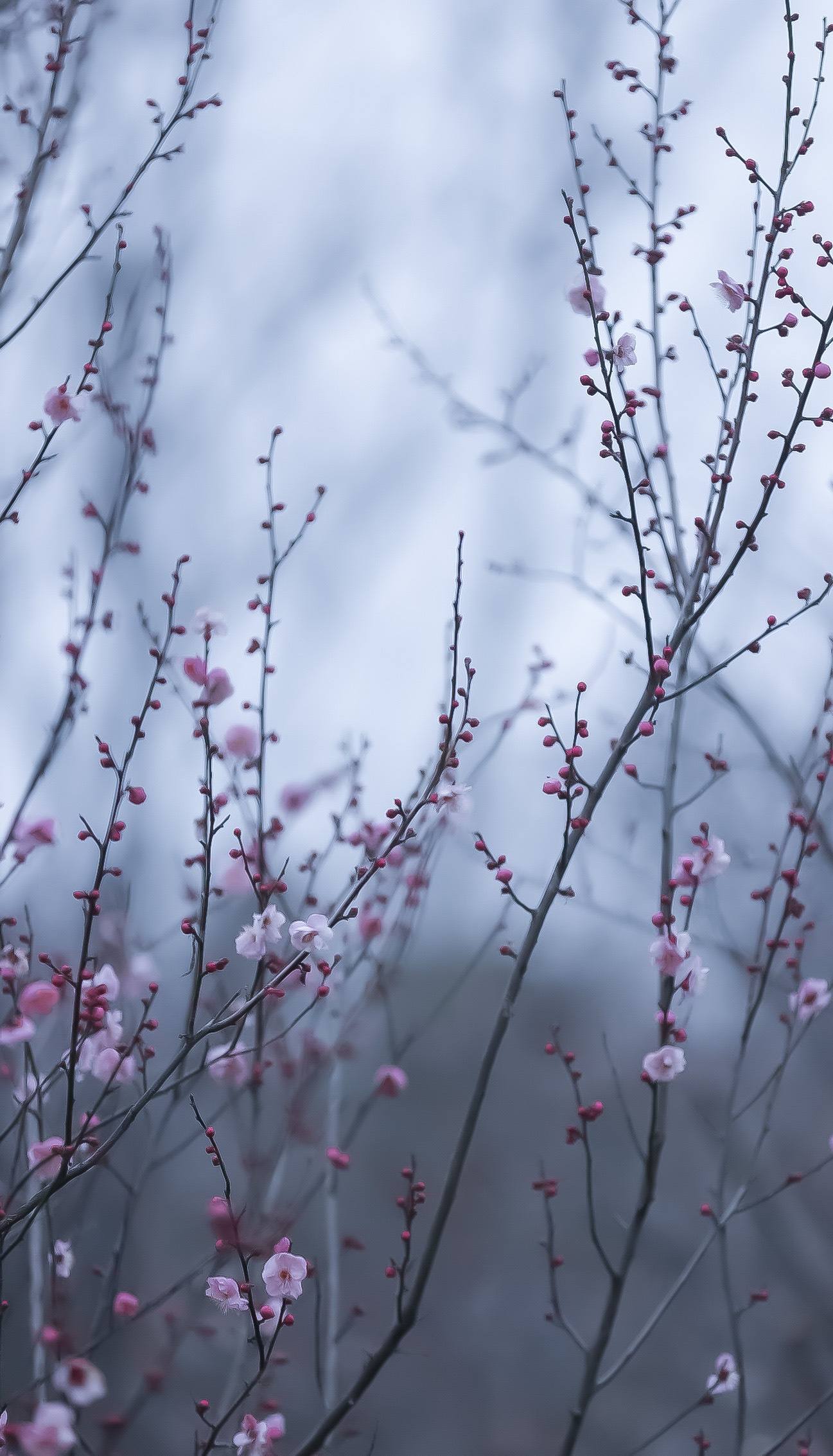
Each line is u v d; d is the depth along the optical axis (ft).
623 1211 32.27
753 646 8.29
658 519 9.24
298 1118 10.95
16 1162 8.09
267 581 10.21
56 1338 7.38
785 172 8.93
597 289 9.11
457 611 8.16
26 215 9.95
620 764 8.84
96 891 7.00
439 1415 27.53
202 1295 10.82
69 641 10.23
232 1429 10.80
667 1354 27.58
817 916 12.07
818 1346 16.97
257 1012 10.15
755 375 8.62
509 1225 31.76
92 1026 7.43
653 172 10.52
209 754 7.64
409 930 11.57
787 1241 16.05
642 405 8.47
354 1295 28.94
